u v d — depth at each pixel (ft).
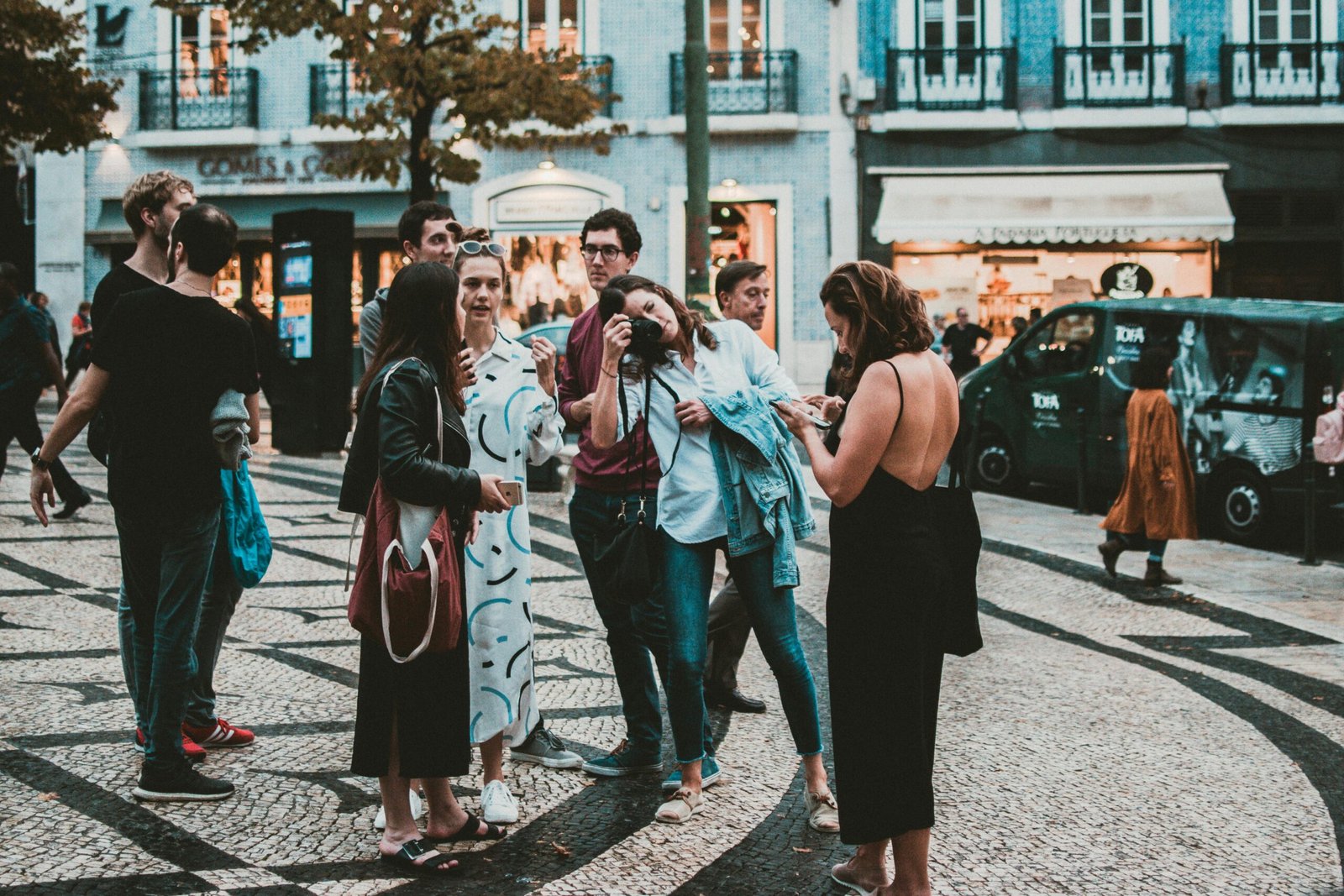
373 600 11.96
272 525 32.24
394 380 12.12
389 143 55.11
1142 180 74.49
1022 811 14.32
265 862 12.28
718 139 76.84
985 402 45.06
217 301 14.06
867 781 11.54
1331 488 34.42
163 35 79.41
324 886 11.81
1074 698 19.19
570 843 13.10
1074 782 15.35
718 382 14.62
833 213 76.23
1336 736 17.56
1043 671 20.79
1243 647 23.03
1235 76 74.43
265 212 79.30
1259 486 35.47
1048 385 42.45
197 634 15.34
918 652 11.64
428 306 12.50
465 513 12.55
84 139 64.90
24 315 31.01
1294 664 21.83
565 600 24.71
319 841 12.89
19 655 19.21
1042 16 75.10
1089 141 74.90
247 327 14.12
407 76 51.67
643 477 14.73
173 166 80.07
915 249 75.82
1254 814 14.40
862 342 11.89
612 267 16.33
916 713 11.60
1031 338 43.52
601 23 77.10
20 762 14.67
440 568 11.94
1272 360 35.63
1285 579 29.76
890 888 11.76
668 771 15.43
